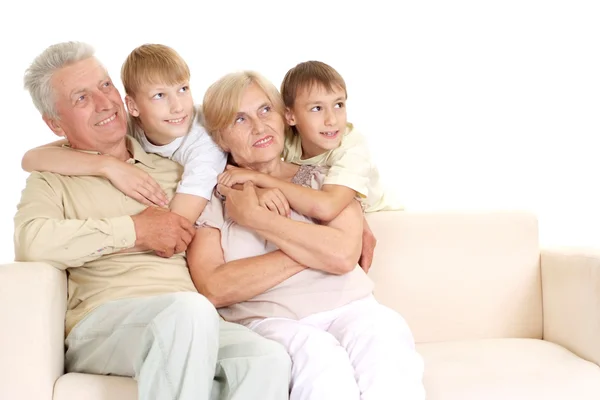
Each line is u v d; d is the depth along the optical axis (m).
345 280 2.21
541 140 3.42
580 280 2.29
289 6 3.27
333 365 1.92
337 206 2.18
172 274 2.17
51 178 2.16
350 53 3.32
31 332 1.89
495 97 3.39
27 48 3.17
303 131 2.31
